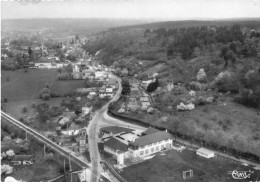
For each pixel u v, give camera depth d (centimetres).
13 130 11244
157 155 9562
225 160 9200
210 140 10312
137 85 17612
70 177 8225
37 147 10169
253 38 16900
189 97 13725
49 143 10338
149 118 12612
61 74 18475
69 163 8962
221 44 17825
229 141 9969
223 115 11550
